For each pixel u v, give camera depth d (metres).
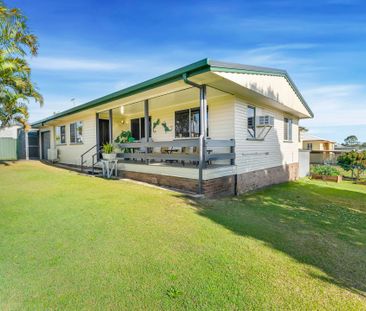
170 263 2.78
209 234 3.64
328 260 3.01
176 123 9.70
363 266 2.89
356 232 4.21
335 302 2.20
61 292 2.24
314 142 30.05
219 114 8.02
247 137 8.27
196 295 2.23
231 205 5.64
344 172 14.02
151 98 8.20
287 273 2.65
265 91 7.91
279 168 10.73
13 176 8.86
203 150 6.34
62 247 3.11
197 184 6.38
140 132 11.62
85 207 4.82
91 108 10.08
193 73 5.58
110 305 2.09
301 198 7.25
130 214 4.41
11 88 11.80
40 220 4.06
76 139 12.99
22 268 2.62
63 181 7.83
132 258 2.87
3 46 10.82
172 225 3.94
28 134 18.28
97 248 3.10
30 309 2.03
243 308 2.08
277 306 2.12
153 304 2.11
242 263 2.83
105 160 9.09
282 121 11.01
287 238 3.70
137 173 8.29
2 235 3.46
